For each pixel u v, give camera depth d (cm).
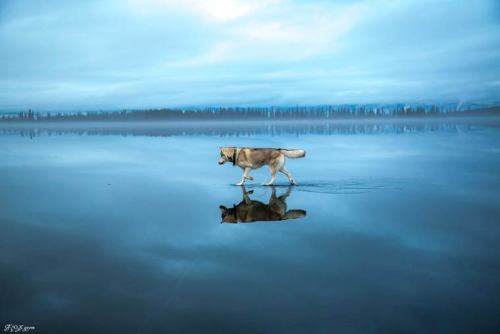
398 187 1425
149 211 1109
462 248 761
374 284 604
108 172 1955
